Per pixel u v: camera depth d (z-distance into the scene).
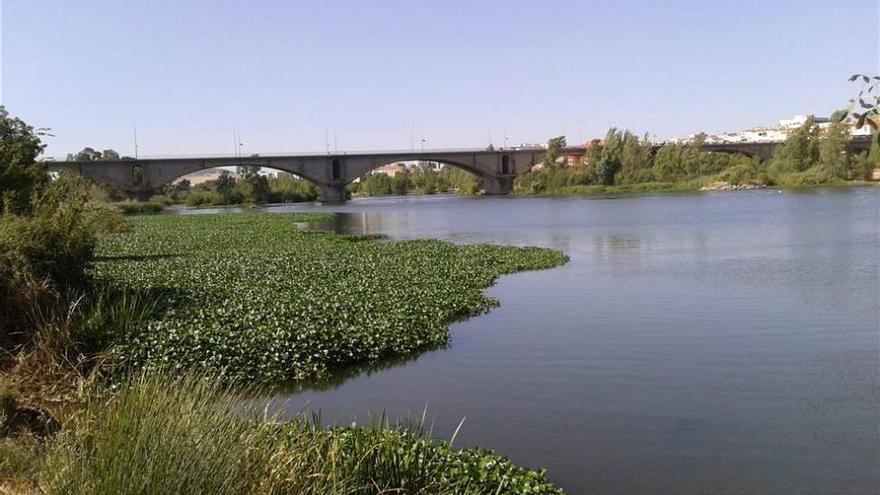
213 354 14.13
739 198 91.12
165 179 110.94
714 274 28.55
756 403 12.72
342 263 31.23
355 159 124.44
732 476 9.75
